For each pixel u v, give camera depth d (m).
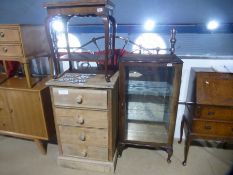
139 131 1.94
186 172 1.71
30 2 2.13
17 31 1.51
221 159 1.85
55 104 1.54
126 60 1.50
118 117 1.72
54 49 1.57
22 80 1.91
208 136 1.62
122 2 2.02
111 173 1.69
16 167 1.76
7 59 1.63
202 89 1.56
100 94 1.43
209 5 1.96
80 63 1.96
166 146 1.76
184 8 1.99
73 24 2.12
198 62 1.88
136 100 1.96
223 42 2.08
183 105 2.02
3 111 1.85
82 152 1.68
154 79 1.79
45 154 1.93
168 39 2.09
